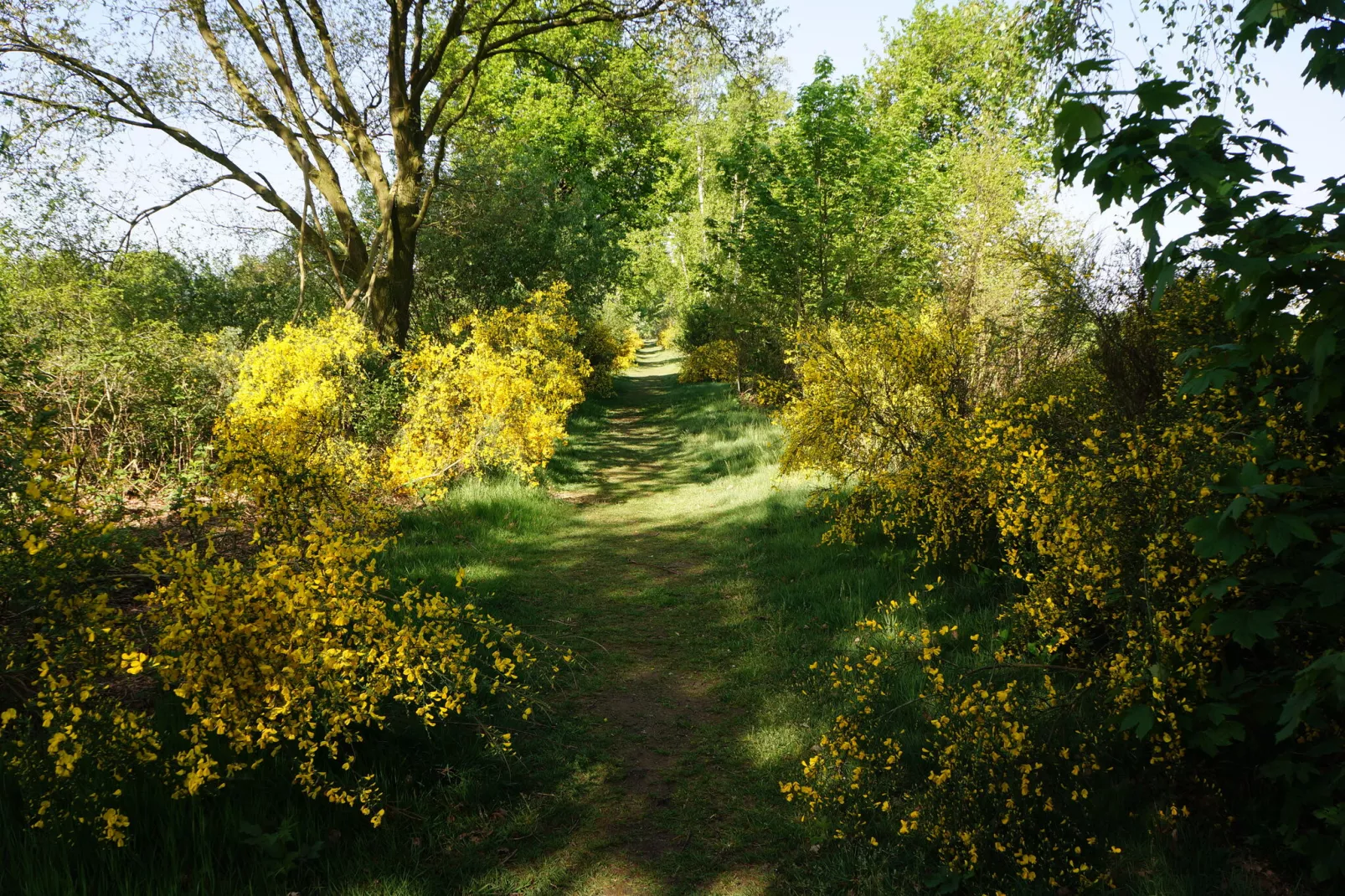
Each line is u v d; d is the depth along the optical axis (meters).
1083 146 2.49
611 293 23.25
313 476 4.35
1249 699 2.65
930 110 19.19
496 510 8.52
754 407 16.91
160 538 5.78
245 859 2.82
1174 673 2.79
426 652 3.58
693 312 27.52
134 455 7.05
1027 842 2.80
